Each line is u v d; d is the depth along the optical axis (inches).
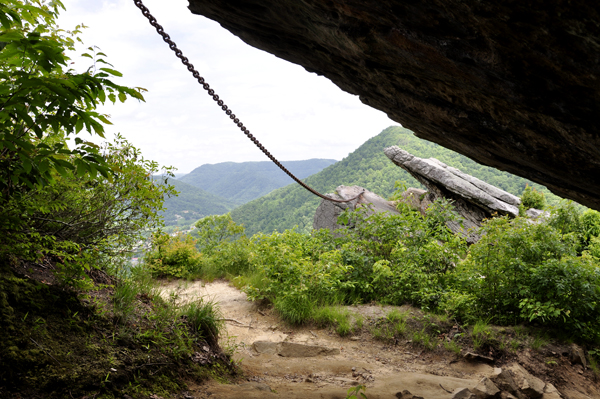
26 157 81.4
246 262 445.7
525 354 223.1
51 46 78.2
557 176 145.1
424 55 107.7
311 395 150.9
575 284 240.7
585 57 79.0
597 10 67.2
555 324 247.4
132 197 160.4
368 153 4266.7
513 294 263.9
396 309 277.3
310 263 303.0
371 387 171.3
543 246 271.4
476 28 88.0
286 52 162.2
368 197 633.0
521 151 137.0
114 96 88.8
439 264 326.3
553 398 180.2
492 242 282.2
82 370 103.5
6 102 74.0
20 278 120.0
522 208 581.6
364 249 368.2
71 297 129.0
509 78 97.6
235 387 143.6
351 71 150.5
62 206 130.3
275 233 390.0
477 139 150.2
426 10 90.5
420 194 711.7
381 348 237.3
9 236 112.7
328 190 4106.8
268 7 130.6
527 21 78.2
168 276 402.0
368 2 98.2
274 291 306.2
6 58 78.2
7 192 107.8
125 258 182.9
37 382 92.0
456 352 230.8
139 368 119.6
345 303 307.4
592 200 152.7
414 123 169.8
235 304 314.7
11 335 98.3
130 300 160.4
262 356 216.4
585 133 103.2
